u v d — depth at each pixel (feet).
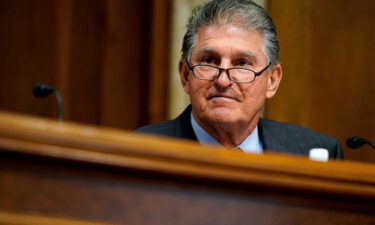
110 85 26.37
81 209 7.66
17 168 7.48
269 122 17.48
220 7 15.24
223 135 15.43
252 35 15.19
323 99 28.35
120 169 7.70
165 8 26.27
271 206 8.32
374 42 28.63
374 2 28.66
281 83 27.63
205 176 7.93
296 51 27.81
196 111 15.23
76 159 7.51
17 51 25.12
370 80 28.68
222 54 14.92
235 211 8.16
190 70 15.21
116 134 7.68
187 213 8.00
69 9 25.73
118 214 7.78
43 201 7.55
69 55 25.70
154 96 26.23
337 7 28.60
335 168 8.50
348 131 28.45
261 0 27.22
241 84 14.88
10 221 7.41
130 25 26.68
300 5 27.81
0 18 25.00
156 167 7.73
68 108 25.58
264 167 8.15
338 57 28.60
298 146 16.96
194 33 15.34
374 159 28.35
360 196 8.60
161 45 26.27
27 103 25.12
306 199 8.47
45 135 7.39
